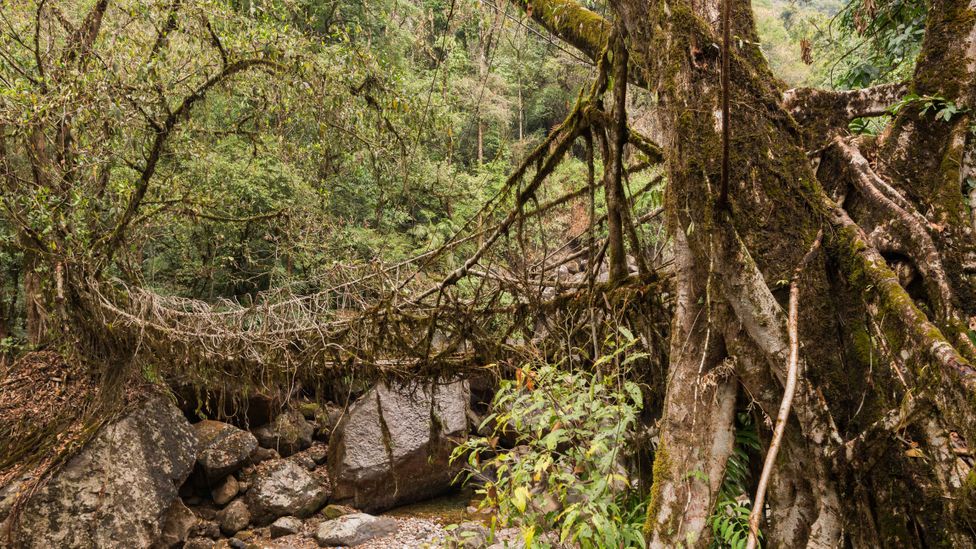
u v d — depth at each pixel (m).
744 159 2.53
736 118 2.56
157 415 7.05
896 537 2.12
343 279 6.02
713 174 2.49
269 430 8.44
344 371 5.71
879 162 2.79
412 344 5.41
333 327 5.63
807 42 3.38
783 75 16.84
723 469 2.57
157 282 10.34
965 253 2.48
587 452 3.00
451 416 8.05
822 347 2.41
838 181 2.78
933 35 2.83
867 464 2.21
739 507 2.80
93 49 6.76
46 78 6.37
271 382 6.00
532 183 4.48
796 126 2.66
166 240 10.42
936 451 2.04
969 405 1.90
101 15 7.11
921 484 2.07
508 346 4.94
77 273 7.07
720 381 2.56
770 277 2.46
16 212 6.77
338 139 7.62
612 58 3.83
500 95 15.40
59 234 6.92
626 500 3.40
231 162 9.70
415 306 5.29
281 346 5.75
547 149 4.41
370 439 7.73
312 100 6.93
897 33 4.56
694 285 2.67
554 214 6.66
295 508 7.40
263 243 10.09
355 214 11.39
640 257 4.01
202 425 7.80
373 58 6.98
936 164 2.71
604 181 4.08
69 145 6.96
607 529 2.63
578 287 4.50
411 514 7.59
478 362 5.12
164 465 6.80
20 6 6.80
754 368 2.47
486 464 3.31
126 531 6.16
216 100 9.10
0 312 8.82
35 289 7.82
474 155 15.80
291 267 9.20
